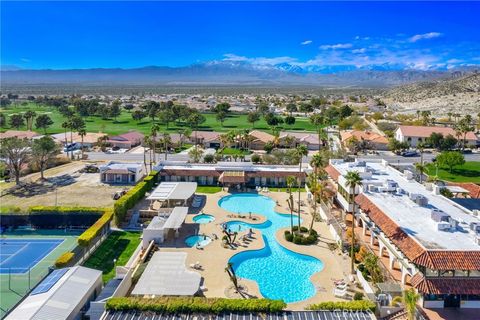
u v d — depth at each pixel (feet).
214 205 309.83
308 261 217.15
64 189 342.23
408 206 217.56
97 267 210.18
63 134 572.51
